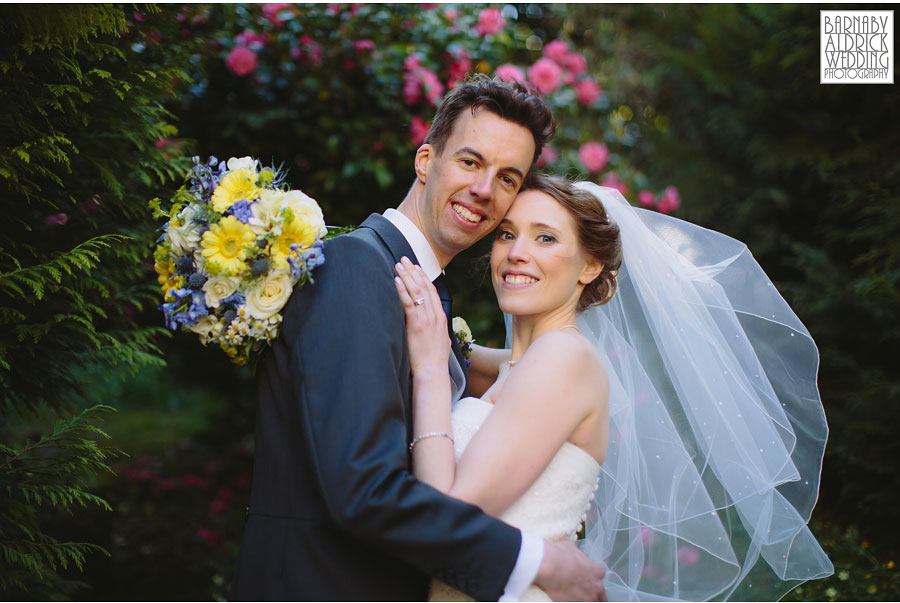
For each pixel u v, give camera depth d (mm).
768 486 2004
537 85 3957
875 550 3080
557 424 1657
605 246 1913
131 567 3711
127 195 2656
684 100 4832
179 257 1688
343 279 1611
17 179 2029
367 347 1522
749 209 3957
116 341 2463
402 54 3684
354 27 3709
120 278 2736
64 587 2719
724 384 2020
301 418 1520
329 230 1905
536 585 1588
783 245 3908
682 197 4316
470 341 2209
